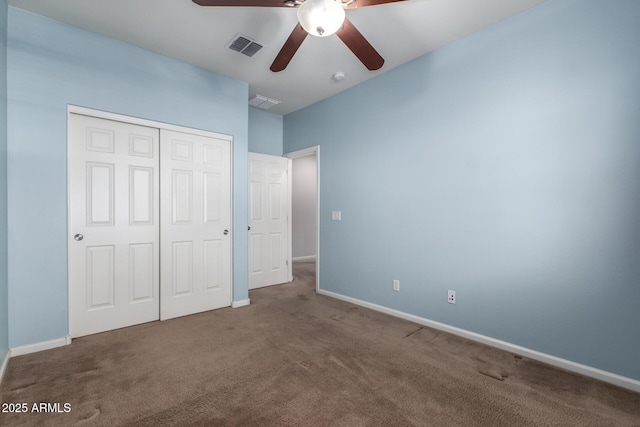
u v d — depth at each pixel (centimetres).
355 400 166
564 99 200
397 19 227
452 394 172
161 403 163
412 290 290
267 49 271
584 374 192
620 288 181
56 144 230
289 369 199
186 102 298
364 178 335
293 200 640
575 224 196
